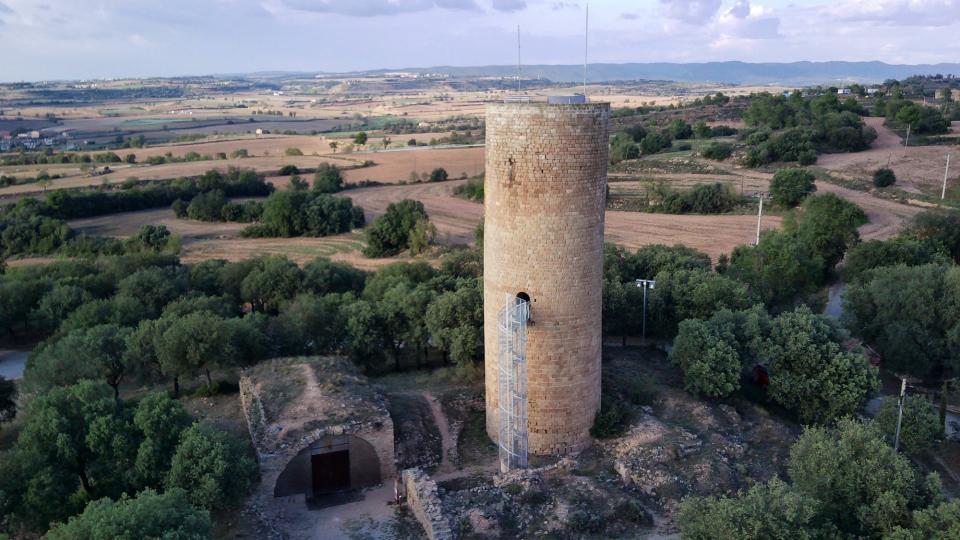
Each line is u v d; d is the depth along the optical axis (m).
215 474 26.55
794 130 128.12
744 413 38.56
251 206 115.38
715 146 133.50
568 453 32.28
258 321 47.56
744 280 59.84
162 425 28.67
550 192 28.92
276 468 30.00
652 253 62.88
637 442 32.19
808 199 84.75
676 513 28.27
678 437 32.59
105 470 28.34
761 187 112.31
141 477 27.94
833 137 125.38
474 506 27.61
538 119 28.16
